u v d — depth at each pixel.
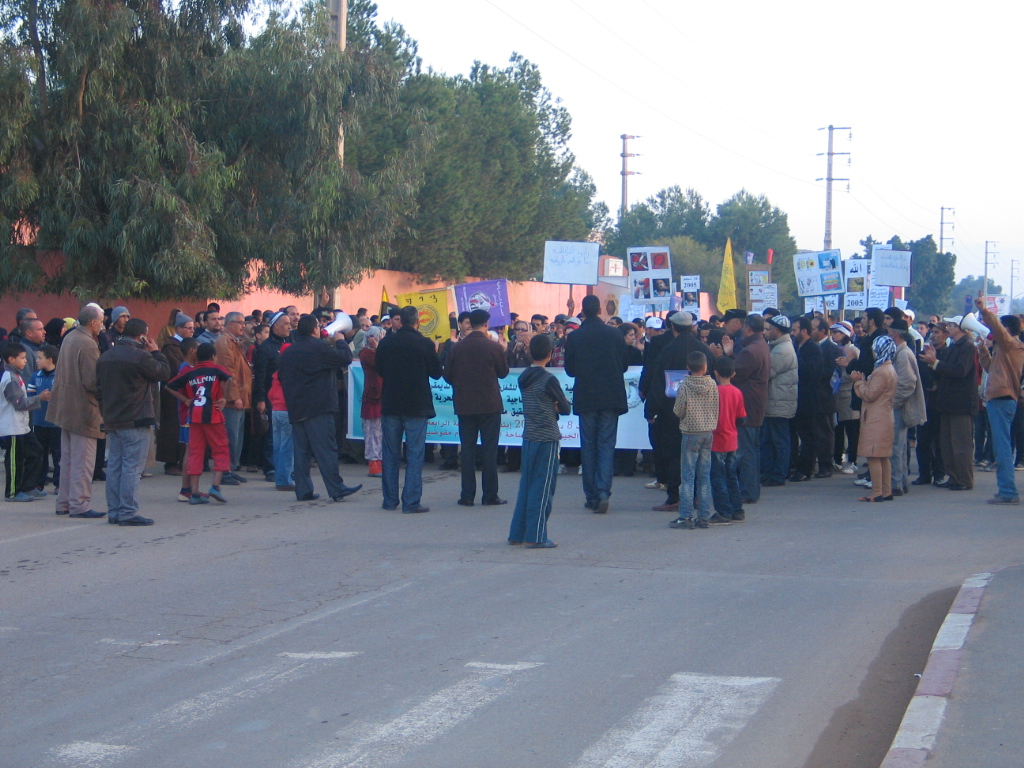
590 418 10.60
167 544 9.05
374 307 31.09
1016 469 13.73
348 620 6.63
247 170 18.83
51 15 16.73
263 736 4.73
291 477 12.42
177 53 17.47
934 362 12.30
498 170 36.12
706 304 53.22
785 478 12.52
